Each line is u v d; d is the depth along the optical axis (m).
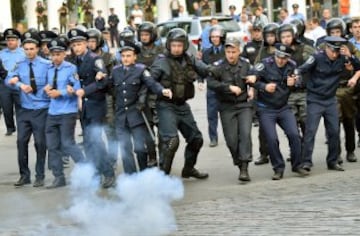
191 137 16.78
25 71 17.11
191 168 17.23
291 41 17.58
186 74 16.14
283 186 16.06
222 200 15.02
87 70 17.09
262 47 18.55
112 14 64.50
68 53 18.23
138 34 18.20
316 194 14.98
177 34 15.98
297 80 16.53
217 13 73.25
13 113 25.73
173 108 16.25
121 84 16.22
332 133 17.25
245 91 16.56
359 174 16.86
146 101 16.34
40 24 69.38
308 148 17.27
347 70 17.47
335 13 62.47
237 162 16.81
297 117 18.25
